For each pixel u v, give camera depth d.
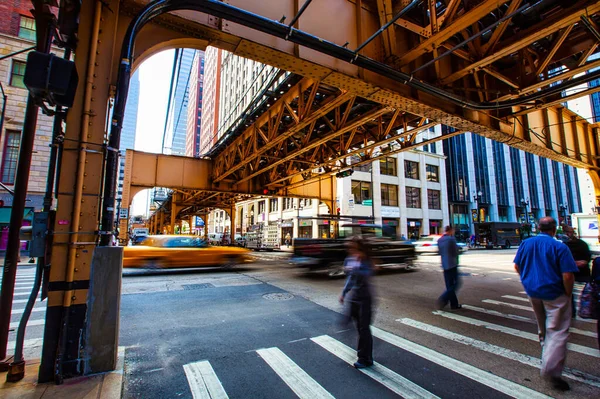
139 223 99.69
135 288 8.95
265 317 6.12
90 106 3.72
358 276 3.99
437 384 3.43
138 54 4.73
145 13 3.73
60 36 3.83
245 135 16.25
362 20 6.85
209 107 82.38
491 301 7.62
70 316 3.44
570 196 61.81
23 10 19.78
